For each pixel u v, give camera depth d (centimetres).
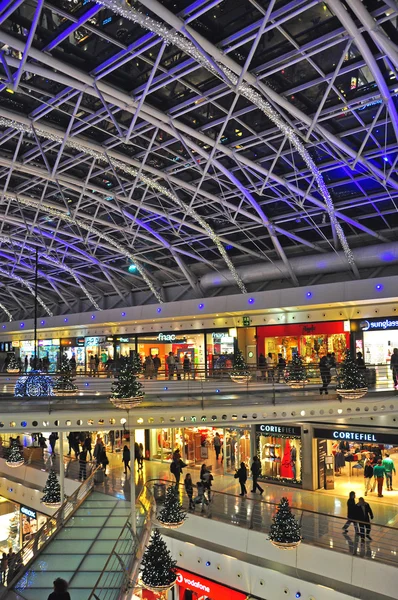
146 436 2986
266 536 1822
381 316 2931
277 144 2581
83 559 1523
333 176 2798
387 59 1759
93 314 4669
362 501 1722
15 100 2302
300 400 1934
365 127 2231
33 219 4003
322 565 1684
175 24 1591
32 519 2773
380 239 3175
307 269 3366
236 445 2658
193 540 2022
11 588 1357
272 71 1889
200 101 2181
